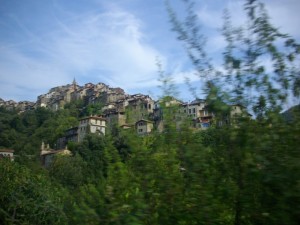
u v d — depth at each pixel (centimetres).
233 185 340
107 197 366
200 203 336
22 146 9094
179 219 342
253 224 346
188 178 350
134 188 374
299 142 318
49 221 936
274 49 373
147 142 387
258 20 382
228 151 348
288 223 297
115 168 389
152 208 355
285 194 291
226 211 356
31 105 16350
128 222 328
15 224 982
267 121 344
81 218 362
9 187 1042
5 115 11144
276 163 306
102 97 13088
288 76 370
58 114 11806
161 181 356
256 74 369
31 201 1006
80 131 8162
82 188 423
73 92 14925
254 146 332
